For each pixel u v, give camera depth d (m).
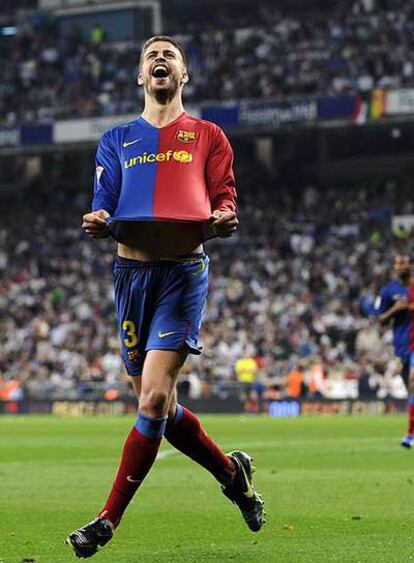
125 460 14.64
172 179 15.33
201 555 15.36
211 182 15.54
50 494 24.28
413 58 107.69
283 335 96.00
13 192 128.38
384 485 25.45
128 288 15.36
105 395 89.88
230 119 105.94
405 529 17.78
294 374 86.38
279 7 122.81
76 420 72.81
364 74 108.19
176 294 15.09
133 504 21.94
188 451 15.62
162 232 15.12
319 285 103.12
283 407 84.50
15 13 128.88
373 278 101.62
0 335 103.50
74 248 116.75
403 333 38.19
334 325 95.50
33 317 106.25
